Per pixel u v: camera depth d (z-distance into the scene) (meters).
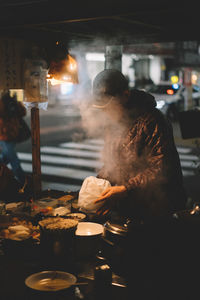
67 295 2.01
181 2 2.51
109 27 3.55
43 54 3.66
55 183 8.39
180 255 1.94
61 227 2.28
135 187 2.57
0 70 3.56
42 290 1.94
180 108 20.72
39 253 2.47
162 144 2.68
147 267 1.99
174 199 2.81
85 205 2.74
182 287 1.96
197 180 8.55
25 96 3.69
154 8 2.59
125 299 2.03
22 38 3.71
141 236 2.00
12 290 2.26
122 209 2.94
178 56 24.86
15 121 7.30
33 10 2.99
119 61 4.61
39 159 3.82
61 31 3.70
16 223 2.96
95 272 2.03
